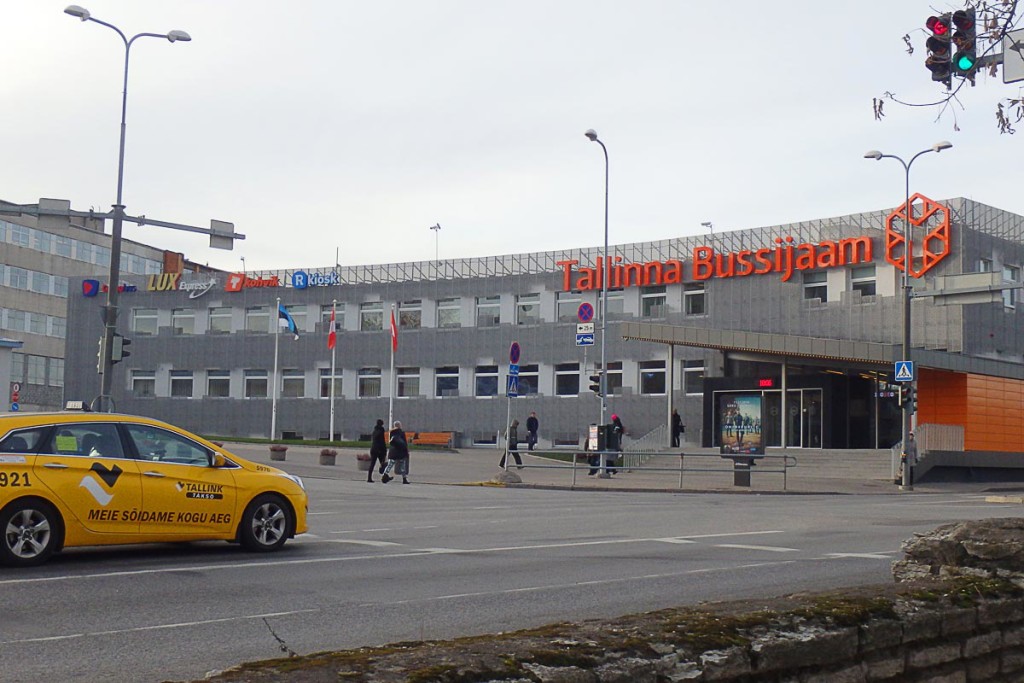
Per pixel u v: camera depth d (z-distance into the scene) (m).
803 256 55.34
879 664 5.14
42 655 7.29
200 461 12.73
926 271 51.66
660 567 12.32
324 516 19.42
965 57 9.72
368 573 11.58
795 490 33.81
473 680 3.76
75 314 76.94
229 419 72.75
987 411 46.91
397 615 9.02
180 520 12.41
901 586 5.99
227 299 73.62
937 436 42.69
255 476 13.15
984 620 5.76
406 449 33.75
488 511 21.19
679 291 60.12
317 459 45.31
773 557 13.40
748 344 47.31
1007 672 5.91
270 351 72.19
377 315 69.81
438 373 67.62
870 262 53.56
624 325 51.66
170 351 74.75
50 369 100.19
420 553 13.48
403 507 22.34
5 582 10.48
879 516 20.58
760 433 50.69
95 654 7.35
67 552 13.00
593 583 10.98
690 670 4.28
